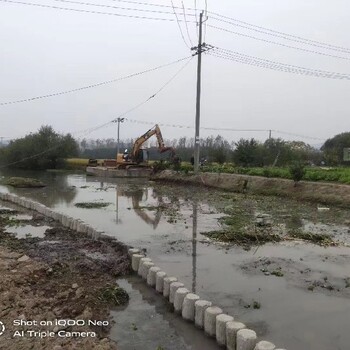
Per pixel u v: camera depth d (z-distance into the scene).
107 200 23.58
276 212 18.86
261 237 13.21
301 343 6.47
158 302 8.20
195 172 33.12
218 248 12.05
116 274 9.65
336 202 20.83
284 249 11.95
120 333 6.88
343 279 9.31
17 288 8.07
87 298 7.97
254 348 5.89
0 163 67.69
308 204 21.55
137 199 24.00
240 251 11.73
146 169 40.81
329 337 6.66
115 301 8.08
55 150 60.97
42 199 24.28
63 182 37.12
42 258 10.71
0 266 9.21
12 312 7.09
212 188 29.81
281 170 28.72
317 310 7.66
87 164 56.97
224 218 17.03
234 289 8.71
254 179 27.70
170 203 22.16
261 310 7.66
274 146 45.78
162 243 12.61
